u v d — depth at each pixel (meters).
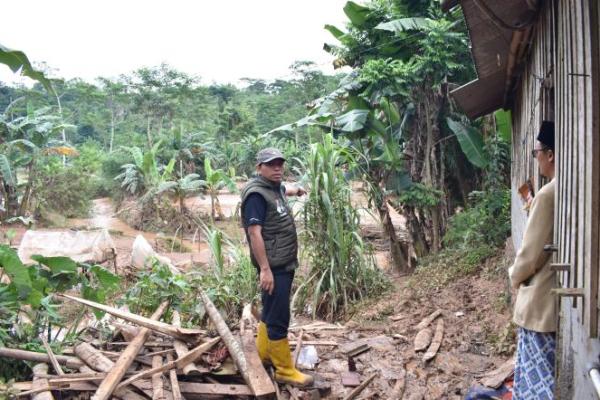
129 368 3.85
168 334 4.09
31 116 18.38
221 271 6.40
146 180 20.39
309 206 6.91
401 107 10.38
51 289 4.84
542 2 3.97
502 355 4.80
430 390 4.23
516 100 6.57
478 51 5.28
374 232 12.93
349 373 4.38
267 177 4.00
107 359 3.76
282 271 3.97
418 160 9.95
